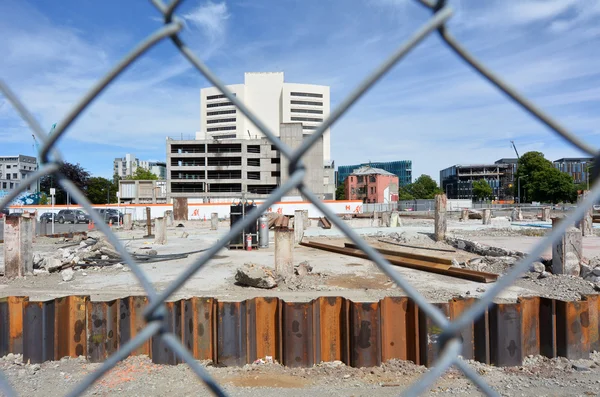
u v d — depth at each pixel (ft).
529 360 17.20
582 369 16.06
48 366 17.17
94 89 3.69
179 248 52.85
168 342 4.10
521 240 57.77
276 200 3.76
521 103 3.51
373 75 3.39
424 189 358.43
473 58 3.45
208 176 240.32
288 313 17.38
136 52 3.62
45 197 171.42
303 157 3.71
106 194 257.34
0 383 4.70
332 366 17.29
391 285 29.55
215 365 17.46
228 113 370.12
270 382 15.87
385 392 14.64
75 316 18.12
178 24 3.63
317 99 372.99
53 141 3.90
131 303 18.30
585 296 17.88
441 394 14.43
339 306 17.92
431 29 3.32
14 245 32.78
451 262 36.24
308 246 55.77
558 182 223.30
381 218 88.53
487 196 333.83
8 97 4.04
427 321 16.94
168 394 14.75
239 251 49.32
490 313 17.13
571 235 30.09
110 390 15.02
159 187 227.40
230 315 17.61
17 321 17.98
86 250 45.14
